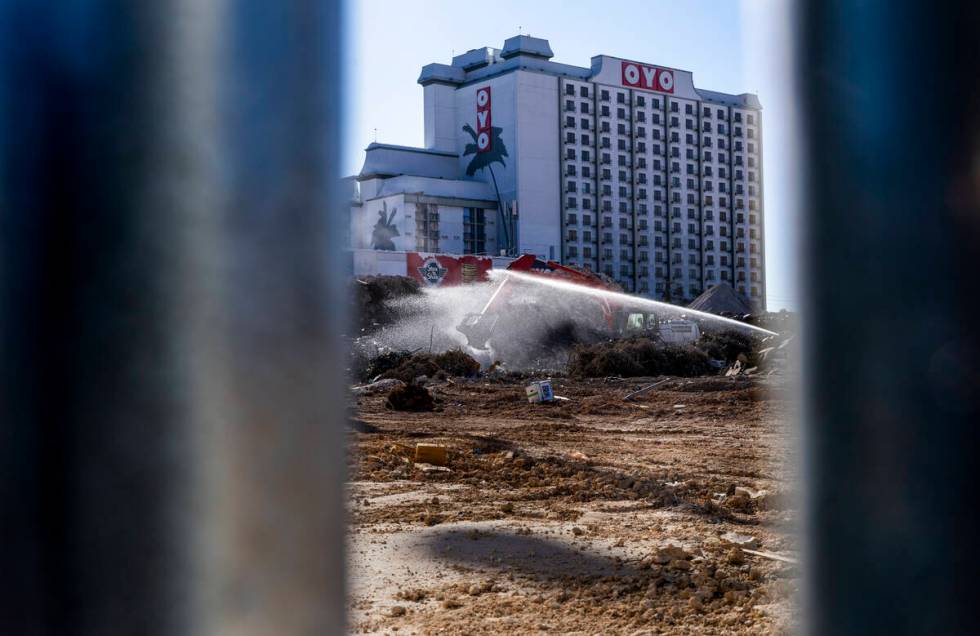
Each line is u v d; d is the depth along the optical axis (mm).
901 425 1518
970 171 1503
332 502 1581
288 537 1562
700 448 19062
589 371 45500
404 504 12250
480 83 169125
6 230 1555
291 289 1572
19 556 1557
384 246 155375
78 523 1564
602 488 13242
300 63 1592
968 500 1478
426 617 7094
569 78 169625
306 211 1588
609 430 22984
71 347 1535
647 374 46406
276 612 1558
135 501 1551
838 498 1573
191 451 1549
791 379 1640
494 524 10797
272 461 1559
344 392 1604
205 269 1561
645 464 16422
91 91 1561
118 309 1557
